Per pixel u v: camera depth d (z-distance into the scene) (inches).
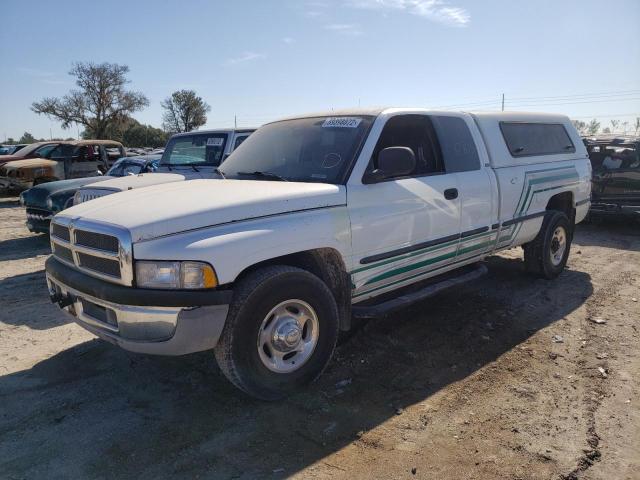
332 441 126.1
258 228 134.5
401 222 168.9
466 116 210.5
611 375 159.9
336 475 113.8
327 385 153.1
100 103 2367.1
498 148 219.0
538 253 252.1
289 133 184.9
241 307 130.9
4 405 143.5
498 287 248.4
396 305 171.2
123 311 125.4
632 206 401.7
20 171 610.9
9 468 116.1
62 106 2342.5
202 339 126.3
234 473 114.3
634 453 121.5
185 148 345.7
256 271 137.1
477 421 134.7
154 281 123.5
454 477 113.3
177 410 139.9
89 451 122.1
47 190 363.6
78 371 164.1
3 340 190.7
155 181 256.5
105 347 182.2
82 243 138.8
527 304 224.7
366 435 128.4
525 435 128.6
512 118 234.2
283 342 140.5
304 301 143.7
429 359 170.9
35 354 178.1
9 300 240.8
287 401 143.9
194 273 123.8
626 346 181.5
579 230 418.0
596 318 208.1
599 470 115.6
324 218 147.1
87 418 136.3
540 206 240.5
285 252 138.5
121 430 130.7
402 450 122.6
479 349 179.0
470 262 211.9
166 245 123.6
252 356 135.0
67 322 209.8
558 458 119.6
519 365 166.9
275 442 125.4
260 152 185.6
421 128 188.5
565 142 269.1
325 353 150.8
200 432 129.6
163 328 124.4
